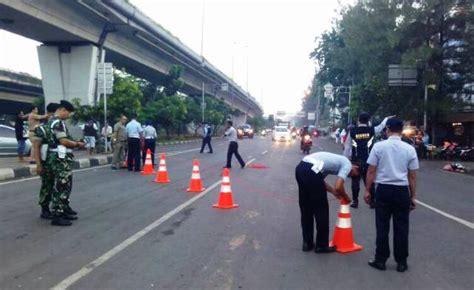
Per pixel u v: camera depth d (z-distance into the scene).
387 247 6.29
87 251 6.81
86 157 21.14
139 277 5.75
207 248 7.12
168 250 6.96
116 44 35.47
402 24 32.31
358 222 9.34
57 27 27.50
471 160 30.33
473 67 31.89
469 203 12.45
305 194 7.02
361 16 36.03
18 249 6.85
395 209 6.27
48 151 8.40
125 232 7.98
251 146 40.38
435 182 17.77
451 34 31.95
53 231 7.94
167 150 32.66
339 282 5.73
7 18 25.34
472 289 5.58
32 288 5.32
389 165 6.21
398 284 5.71
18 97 48.00
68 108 8.41
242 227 8.59
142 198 11.48
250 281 5.70
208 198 11.67
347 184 15.38
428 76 31.70
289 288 5.48
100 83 23.36
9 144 21.25
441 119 34.81
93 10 28.48
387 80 35.66
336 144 49.16
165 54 45.00
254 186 14.26
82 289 5.32
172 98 44.12
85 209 9.95
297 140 58.53
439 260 6.80
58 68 31.83
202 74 60.66
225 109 70.56
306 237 7.11
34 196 11.30
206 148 35.97
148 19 35.16
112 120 26.77
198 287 5.46
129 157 17.61
